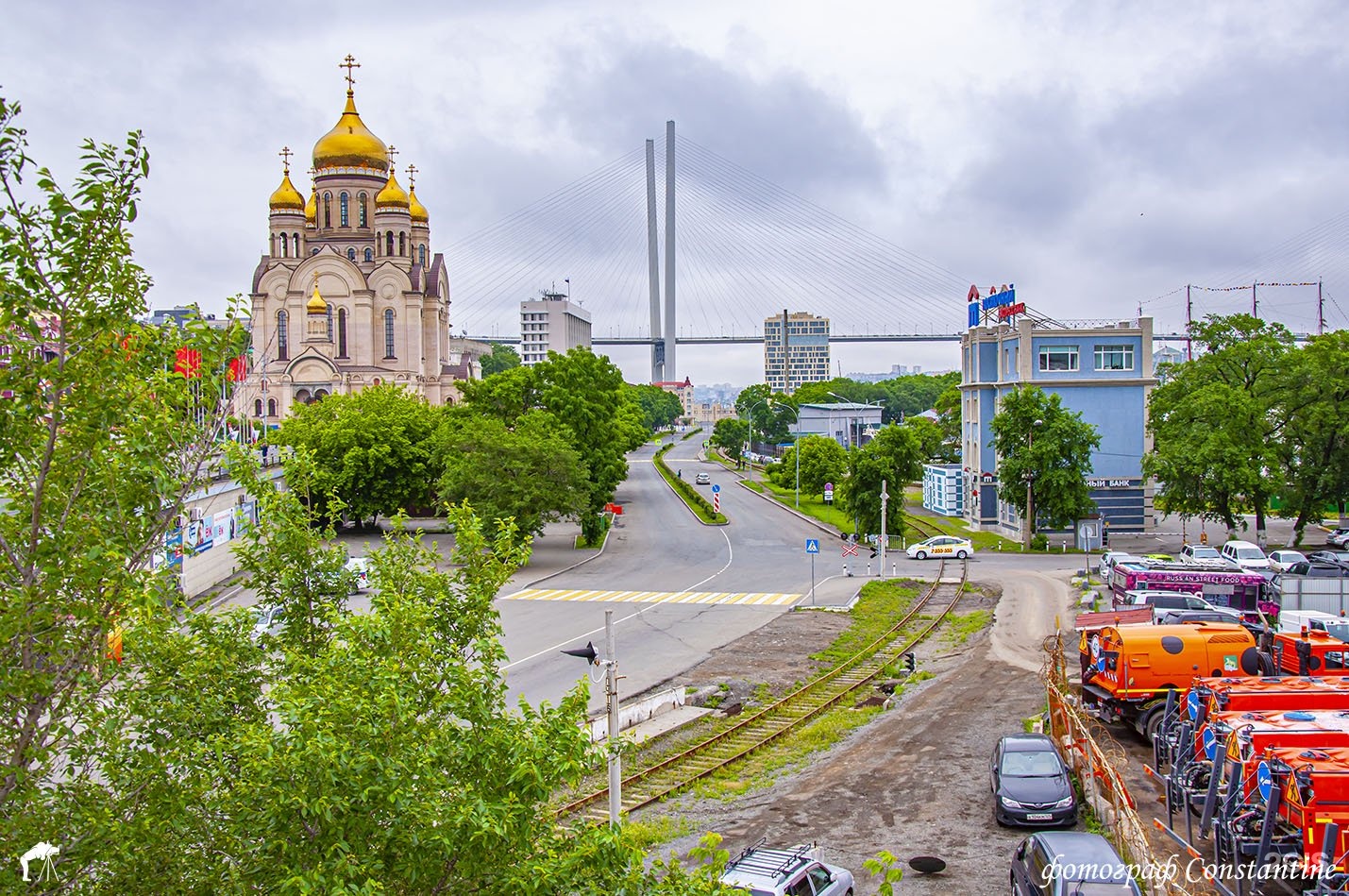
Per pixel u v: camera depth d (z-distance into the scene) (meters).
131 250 10.94
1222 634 27.52
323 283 122.06
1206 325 76.38
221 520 56.12
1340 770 17.42
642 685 38.12
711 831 23.58
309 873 10.37
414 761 11.41
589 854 11.93
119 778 11.72
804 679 39.41
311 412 87.31
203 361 11.80
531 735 12.52
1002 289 81.62
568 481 68.75
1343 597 42.03
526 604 53.81
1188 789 20.53
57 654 10.55
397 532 15.39
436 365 129.12
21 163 10.35
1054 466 70.62
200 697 12.84
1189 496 67.00
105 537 10.52
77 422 10.48
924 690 35.94
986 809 24.11
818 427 171.88
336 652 12.36
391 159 130.62
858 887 20.00
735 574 63.97
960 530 83.69
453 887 11.62
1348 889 16.44
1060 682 30.98
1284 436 69.69
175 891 11.27
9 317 10.22
